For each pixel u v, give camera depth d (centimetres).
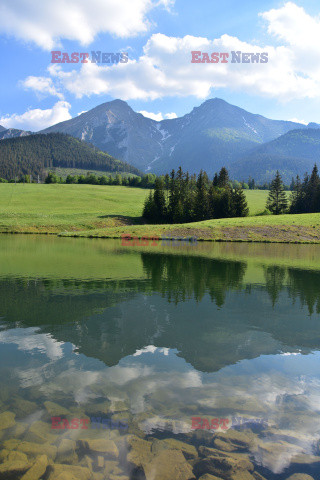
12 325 1002
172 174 9975
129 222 7431
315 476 406
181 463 423
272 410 555
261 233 5609
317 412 552
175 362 748
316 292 1563
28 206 8706
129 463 421
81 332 945
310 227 6034
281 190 10412
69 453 438
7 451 439
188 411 545
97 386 623
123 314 1134
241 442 470
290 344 885
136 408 549
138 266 2338
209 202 8881
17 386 619
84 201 9988
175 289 1572
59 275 1914
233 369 718
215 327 1015
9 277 1833
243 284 1739
